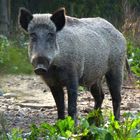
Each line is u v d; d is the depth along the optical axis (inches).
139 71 807.1
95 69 522.9
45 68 451.2
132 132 393.4
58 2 1253.7
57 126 414.6
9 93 663.1
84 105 624.1
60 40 481.1
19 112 572.4
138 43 986.1
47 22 464.8
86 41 508.7
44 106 614.9
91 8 1263.5
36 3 1261.1
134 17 1089.4
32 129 403.5
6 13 1155.3
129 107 609.0
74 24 513.7
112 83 554.3
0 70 369.7
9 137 386.6
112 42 546.9
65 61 483.5
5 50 716.7
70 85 490.3
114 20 1197.1
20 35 982.4
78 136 390.0
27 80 732.7
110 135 381.4
